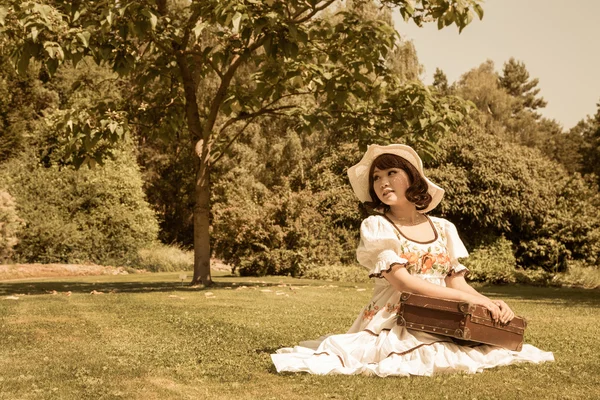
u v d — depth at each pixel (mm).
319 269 15297
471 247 18000
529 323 5566
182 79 11250
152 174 31391
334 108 10719
